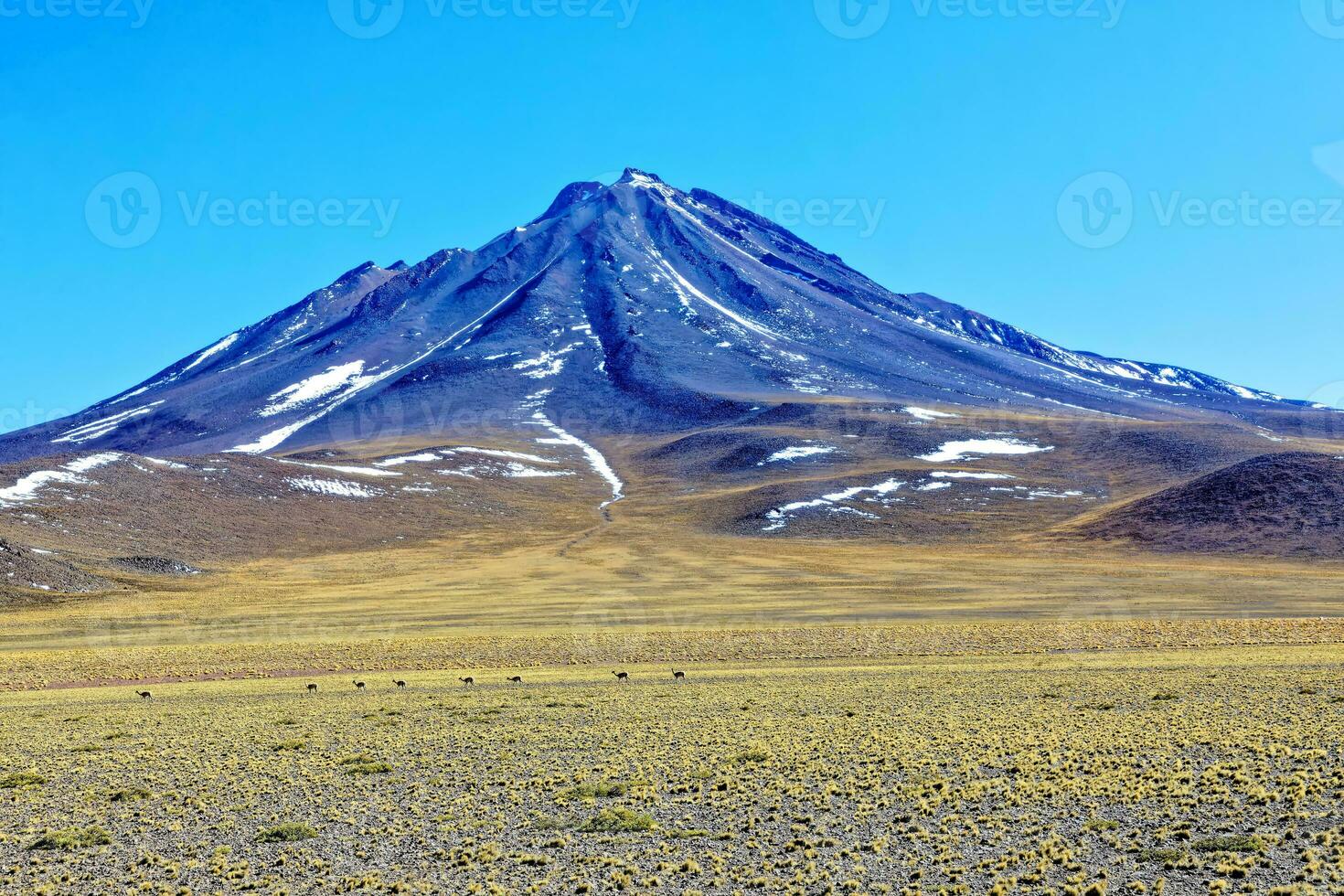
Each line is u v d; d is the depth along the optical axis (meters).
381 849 22.64
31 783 30.03
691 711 39.81
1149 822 21.95
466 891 19.77
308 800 27.25
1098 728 32.91
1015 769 27.30
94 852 23.03
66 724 40.53
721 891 19.33
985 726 34.34
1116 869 19.27
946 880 19.36
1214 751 28.27
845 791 25.81
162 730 38.62
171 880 21.12
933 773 27.28
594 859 21.36
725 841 22.38
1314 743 28.23
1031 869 19.56
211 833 24.36
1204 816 22.06
